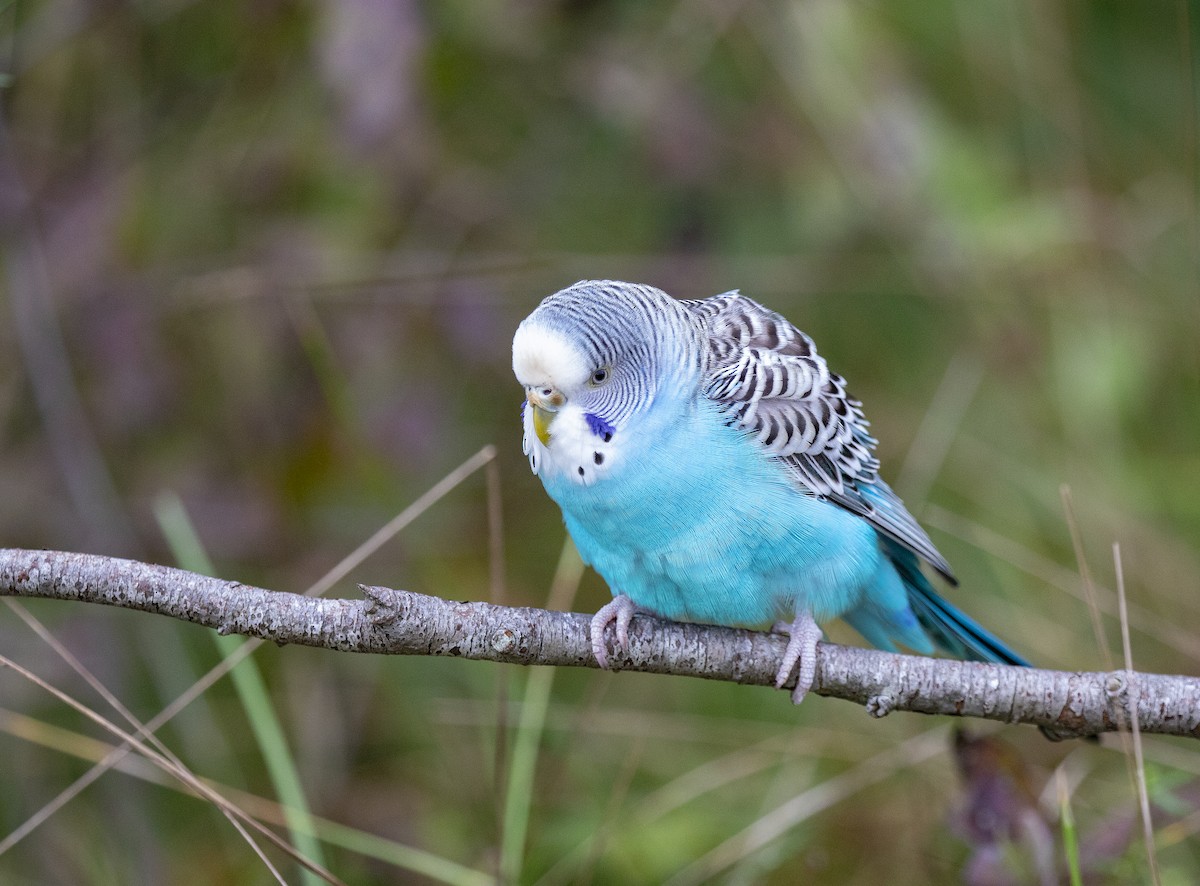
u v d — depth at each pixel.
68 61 10.75
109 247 10.35
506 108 11.66
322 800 9.84
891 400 12.09
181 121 10.96
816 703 10.13
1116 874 7.19
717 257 11.43
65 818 9.95
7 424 10.70
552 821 9.24
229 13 10.91
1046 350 11.68
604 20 11.33
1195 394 11.48
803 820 8.98
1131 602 10.40
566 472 7.10
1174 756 7.86
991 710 6.55
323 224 10.37
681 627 6.93
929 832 8.91
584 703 9.81
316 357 10.30
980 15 11.86
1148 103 12.00
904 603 8.40
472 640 6.24
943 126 11.34
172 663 10.30
